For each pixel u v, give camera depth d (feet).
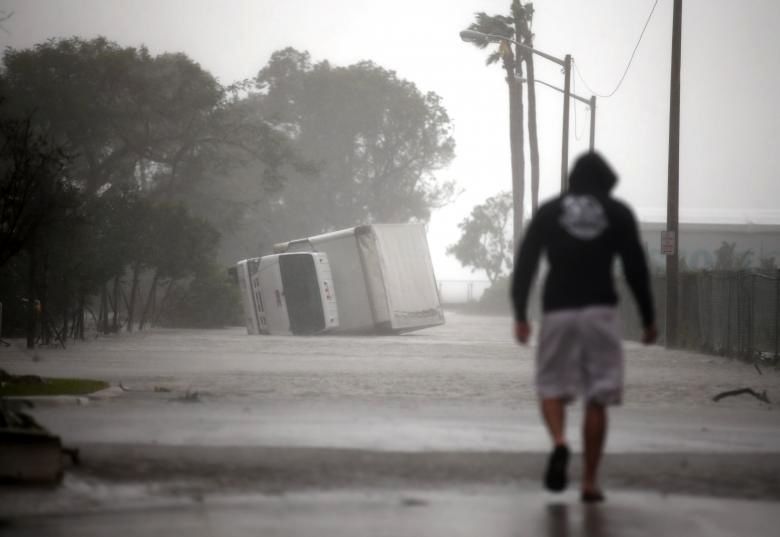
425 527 62.18
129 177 523.29
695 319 270.26
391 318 346.54
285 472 78.33
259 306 350.64
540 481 76.48
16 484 72.84
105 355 217.77
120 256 332.39
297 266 342.03
